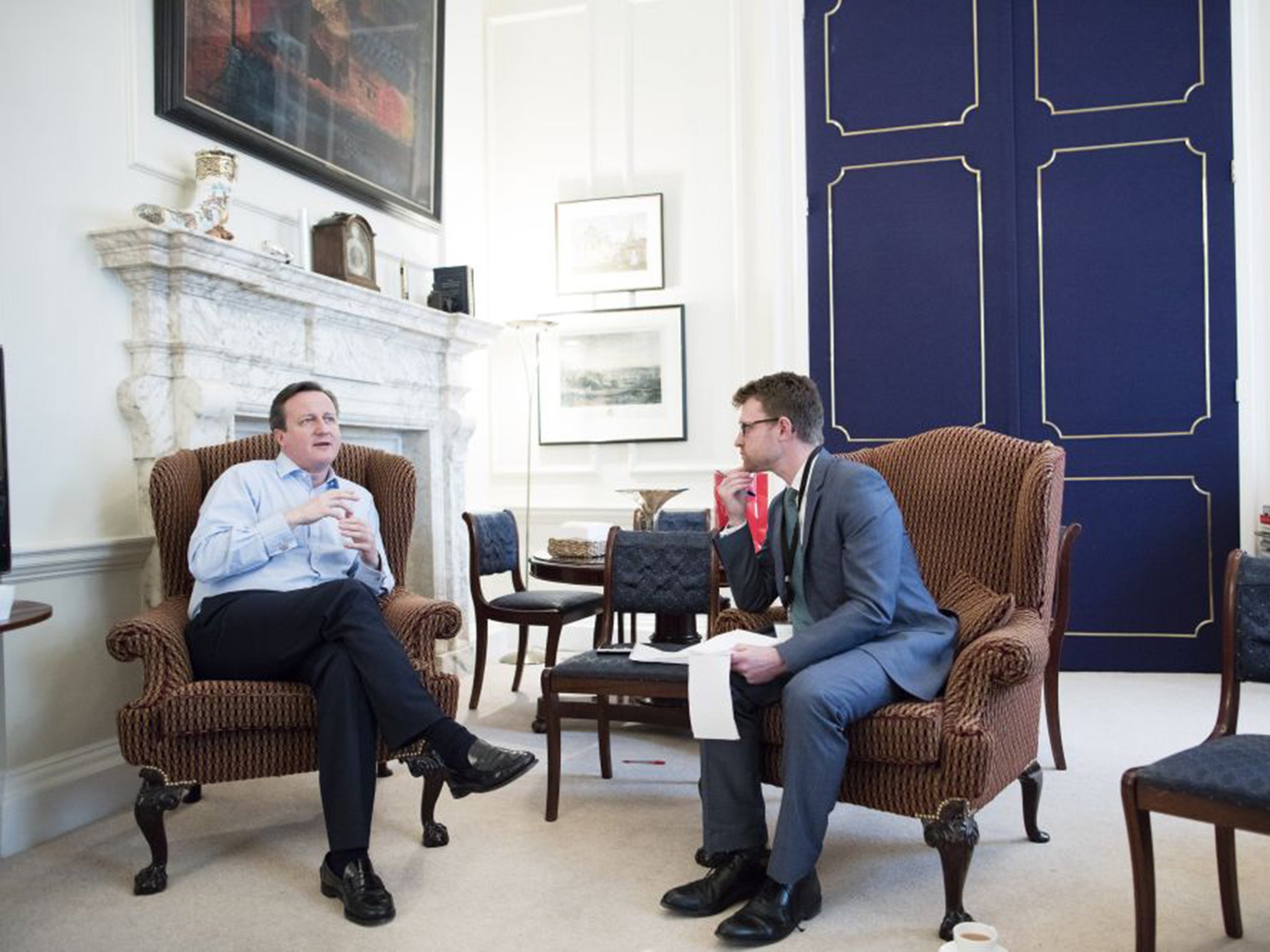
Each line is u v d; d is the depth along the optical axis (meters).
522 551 5.29
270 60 3.55
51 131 2.70
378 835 2.52
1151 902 1.62
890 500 2.22
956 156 4.67
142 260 2.79
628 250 5.09
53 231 2.70
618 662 2.67
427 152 4.61
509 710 3.92
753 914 1.90
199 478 2.77
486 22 5.37
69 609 2.72
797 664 2.05
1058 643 3.00
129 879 2.27
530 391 5.25
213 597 2.41
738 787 2.09
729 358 4.98
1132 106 4.48
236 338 3.19
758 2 4.96
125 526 2.88
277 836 2.54
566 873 2.27
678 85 5.08
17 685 2.56
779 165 4.86
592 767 3.14
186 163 3.18
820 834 1.94
